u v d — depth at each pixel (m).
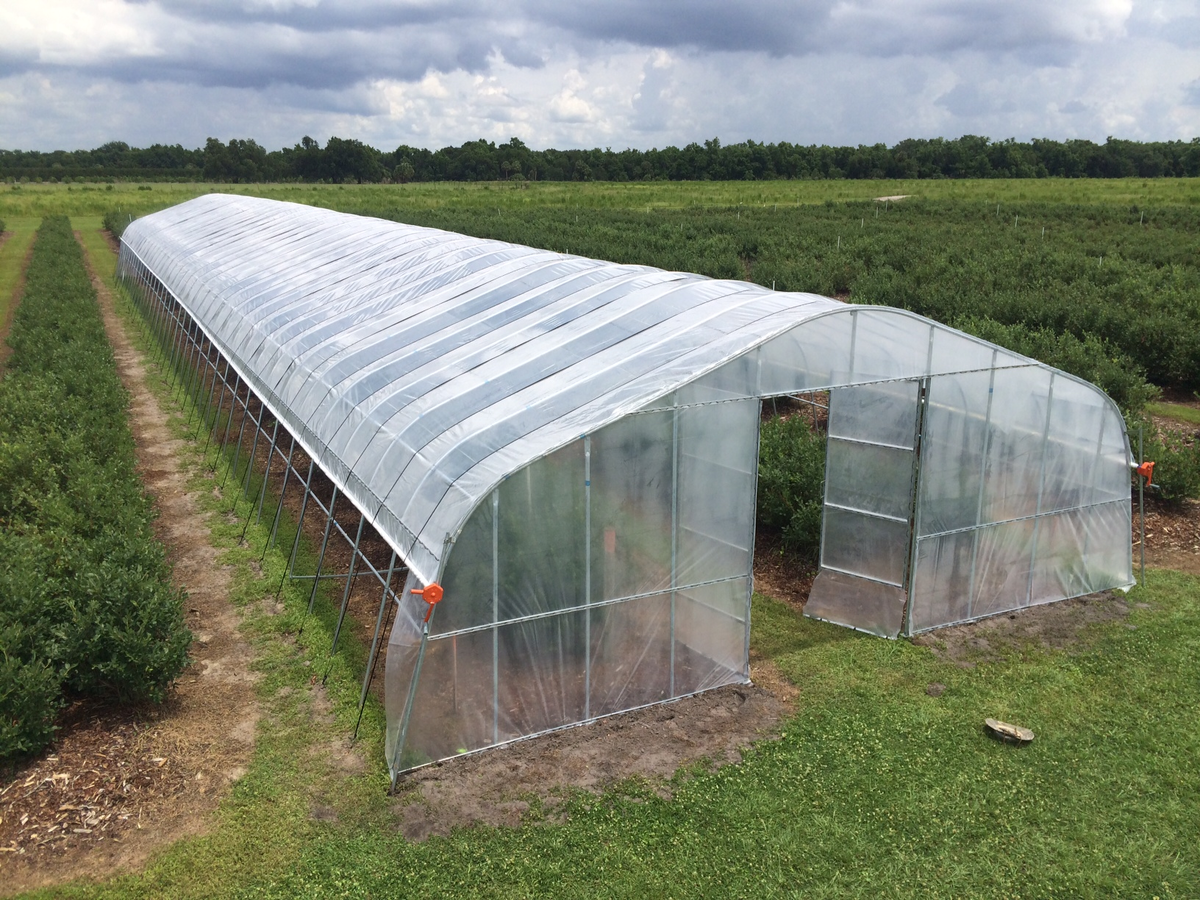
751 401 9.68
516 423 9.46
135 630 9.34
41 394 17.97
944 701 9.92
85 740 8.91
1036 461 11.73
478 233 52.84
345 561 13.58
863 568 11.73
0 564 10.38
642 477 9.14
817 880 7.38
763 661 10.88
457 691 8.67
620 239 48.19
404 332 14.10
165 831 7.80
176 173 161.25
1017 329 21.42
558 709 9.32
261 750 8.95
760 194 90.62
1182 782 8.54
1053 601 12.41
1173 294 26.20
